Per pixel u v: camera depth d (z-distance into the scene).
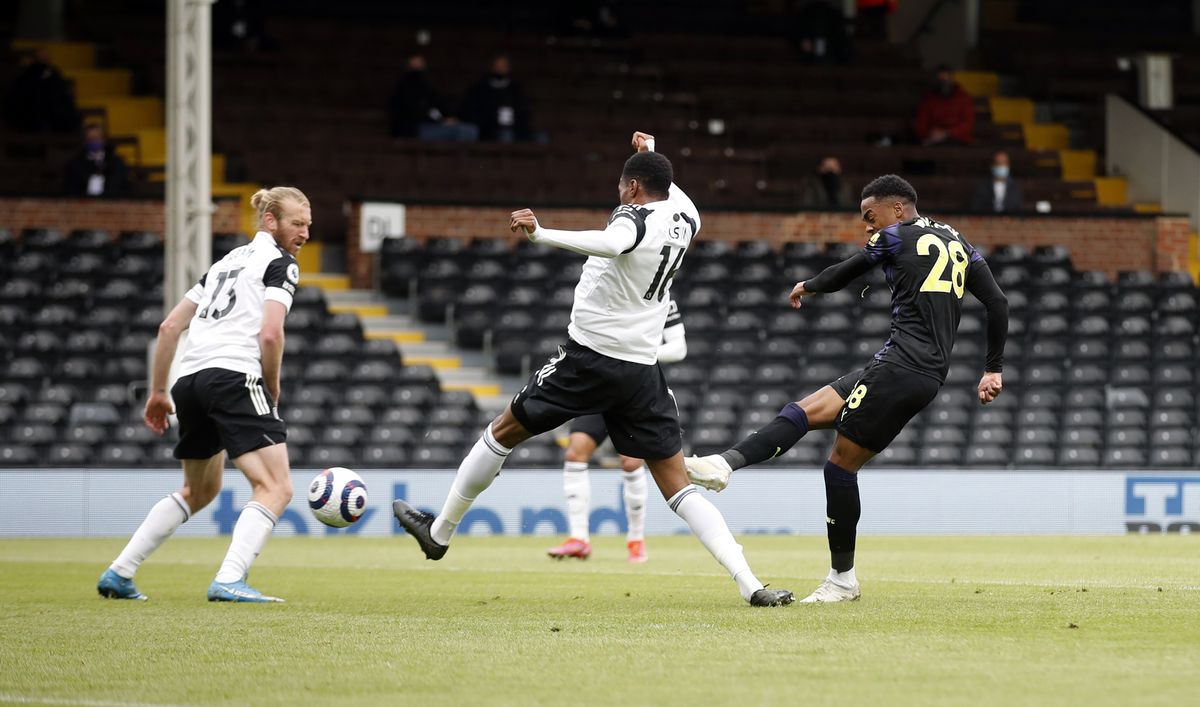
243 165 85.31
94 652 21.62
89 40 96.62
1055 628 23.41
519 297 77.56
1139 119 97.50
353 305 79.44
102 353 70.31
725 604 28.28
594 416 44.78
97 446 64.94
